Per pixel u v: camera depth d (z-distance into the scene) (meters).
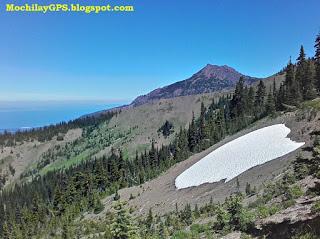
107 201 117.69
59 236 107.56
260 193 43.25
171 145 188.12
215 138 137.88
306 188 30.02
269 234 21.31
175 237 34.25
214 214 43.88
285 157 61.22
